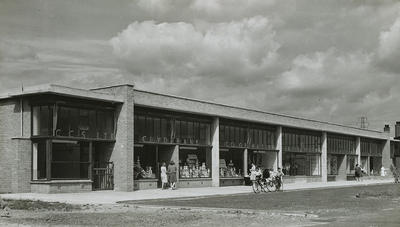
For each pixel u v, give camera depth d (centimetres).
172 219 1809
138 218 1838
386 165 7875
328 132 6338
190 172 4228
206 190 3772
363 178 7100
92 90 3712
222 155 4647
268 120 5144
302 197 3089
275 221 1764
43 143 3250
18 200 2556
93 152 3653
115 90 3619
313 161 6059
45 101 3238
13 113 3397
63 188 3250
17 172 3209
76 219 1781
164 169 3841
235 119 4725
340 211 2147
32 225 1582
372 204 2545
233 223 1697
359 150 7100
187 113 4212
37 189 3231
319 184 5206
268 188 3944
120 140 3584
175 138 4109
